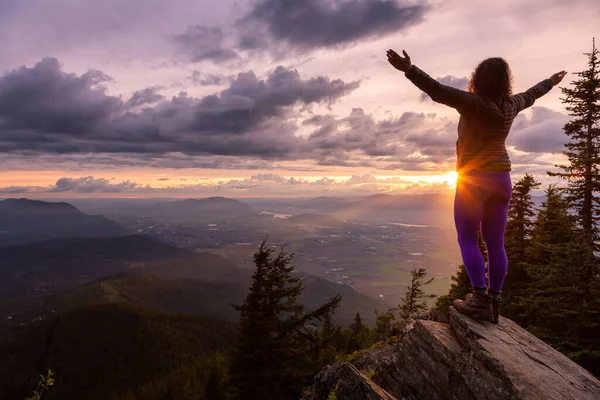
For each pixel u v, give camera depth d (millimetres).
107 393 110375
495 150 3736
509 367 3480
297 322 18922
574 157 14062
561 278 13180
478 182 3768
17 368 127625
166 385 92438
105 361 132125
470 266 4027
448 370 4074
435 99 3562
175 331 158000
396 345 5332
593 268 12414
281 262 19531
